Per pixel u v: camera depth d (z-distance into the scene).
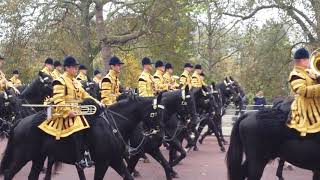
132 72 38.97
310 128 8.71
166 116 12.26
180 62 34.53
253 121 9.10
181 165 15.45
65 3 30.80
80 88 9.98
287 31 31.20
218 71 43.41
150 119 10.30
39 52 31.66
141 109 10.30
